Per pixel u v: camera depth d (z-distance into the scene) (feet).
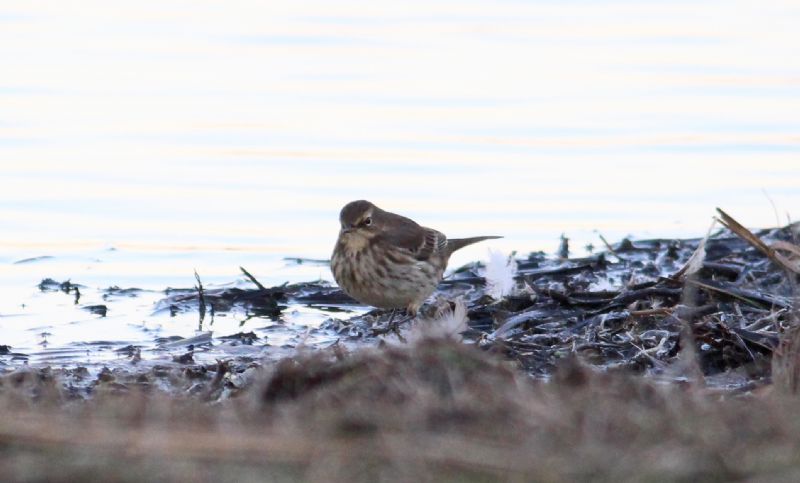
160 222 55.21
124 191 58.03
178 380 30.89
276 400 24.13
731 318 36.99
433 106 69.51
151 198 57.47
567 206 58.29
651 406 21.99
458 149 64.18
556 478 18.95
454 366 23.38
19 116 66.18
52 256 51.37
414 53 77.61
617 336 36.09
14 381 29.84
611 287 43.70
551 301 41.06
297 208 56.95
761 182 60.90
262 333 40.73
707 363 32.99
